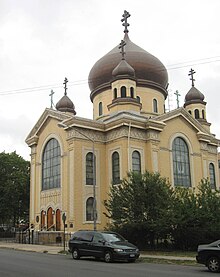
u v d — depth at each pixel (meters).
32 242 39.44
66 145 39.06
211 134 48.75
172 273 14.97
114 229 28.00
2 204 52.06
